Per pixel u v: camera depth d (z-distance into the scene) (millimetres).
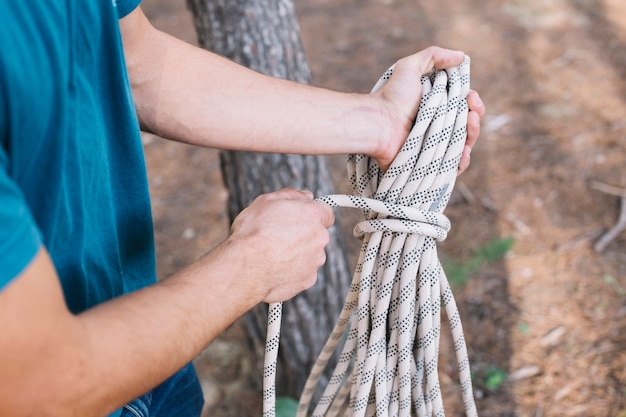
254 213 1145
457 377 2670
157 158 3838
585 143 3619
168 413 1440
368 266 1261
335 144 1248
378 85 1318
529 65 4199
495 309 2881
